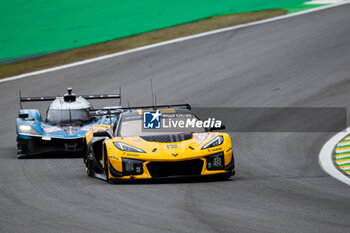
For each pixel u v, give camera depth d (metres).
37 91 72.56
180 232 20.42
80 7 112.69
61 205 25.56
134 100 66.06
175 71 76.25
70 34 98.19
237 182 30.56
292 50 81.12
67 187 30.39
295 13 101.12
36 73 80.44
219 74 73.62
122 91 70.06
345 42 82.50
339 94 61.78
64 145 44.69
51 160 43.47
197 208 24.22
